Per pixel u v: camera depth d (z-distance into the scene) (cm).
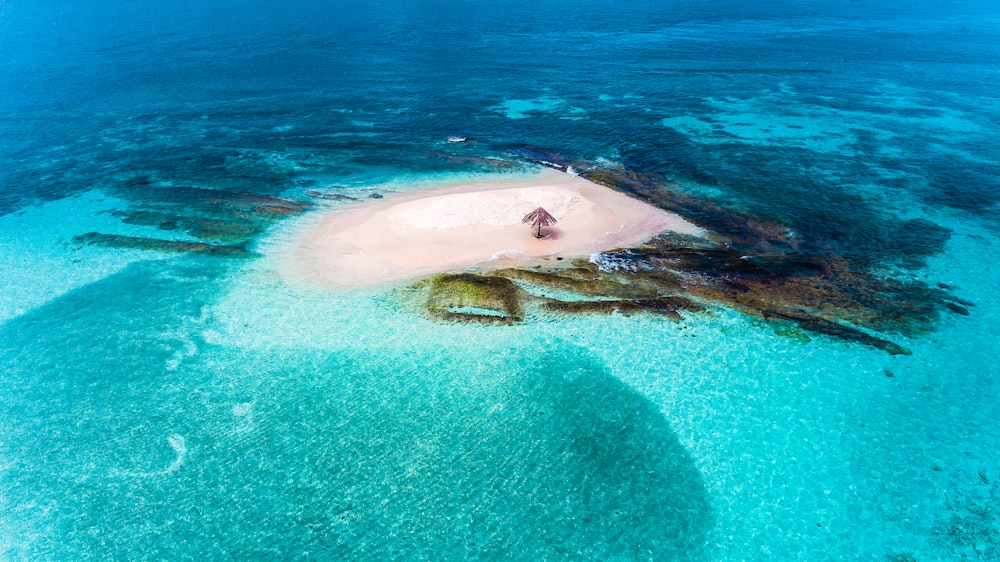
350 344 2842
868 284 3192
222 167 4997
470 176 4728
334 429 2375
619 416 2425
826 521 2011
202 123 6162
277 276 3391
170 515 2048
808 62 8325
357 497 2100
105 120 6294
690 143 5288
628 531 1986
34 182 4744
